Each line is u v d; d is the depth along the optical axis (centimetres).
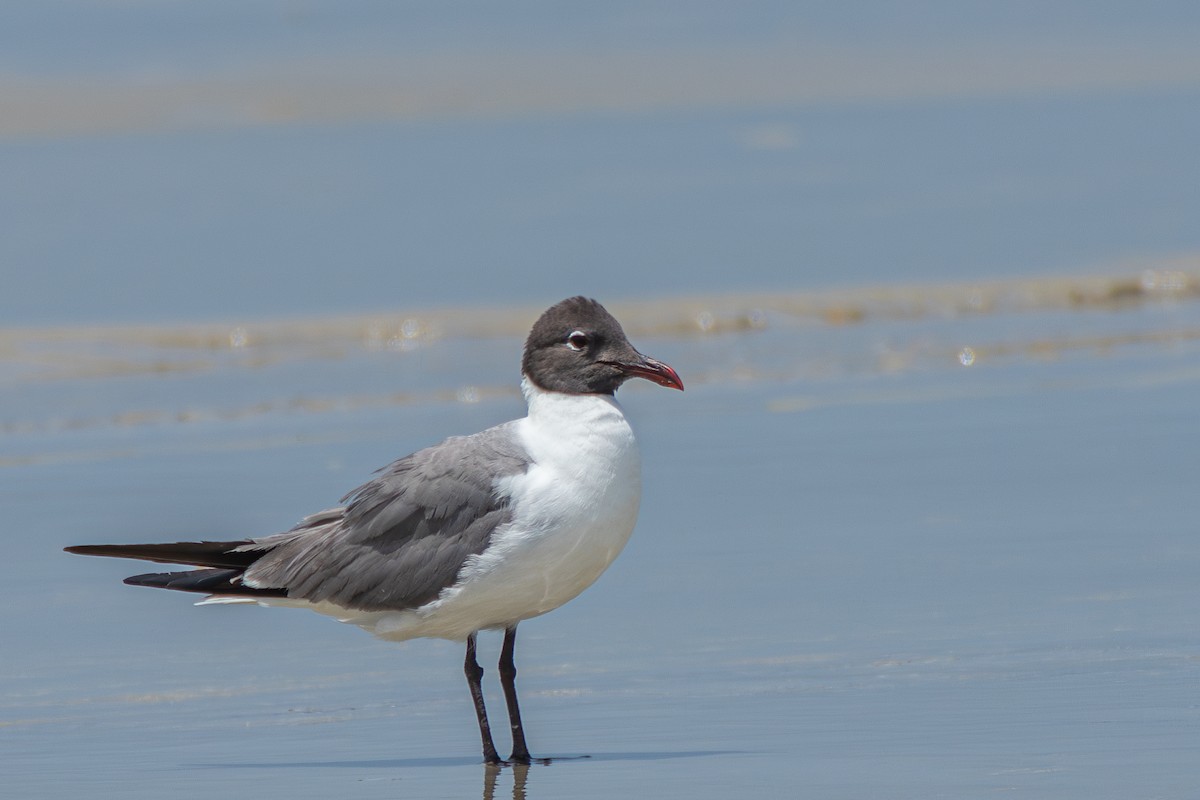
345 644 1121
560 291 2334
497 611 907
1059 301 2247
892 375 1886
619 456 893
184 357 2031
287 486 1474
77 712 977
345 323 2130
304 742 924
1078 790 780
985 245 2588
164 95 4466
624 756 877
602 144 3638
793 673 1001
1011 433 1602
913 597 1140
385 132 3841
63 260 2580
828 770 832
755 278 2395
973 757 839
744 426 1667
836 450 1562
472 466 900
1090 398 1733
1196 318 2131
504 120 4019
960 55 5147
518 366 1964
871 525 1323
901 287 2294
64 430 1725
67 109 4259
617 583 1203
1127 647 1015
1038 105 4100
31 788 842
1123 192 2989
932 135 3697
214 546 945
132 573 1275
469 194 3075
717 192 3069
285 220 2855
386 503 912
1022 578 1171
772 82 4675
